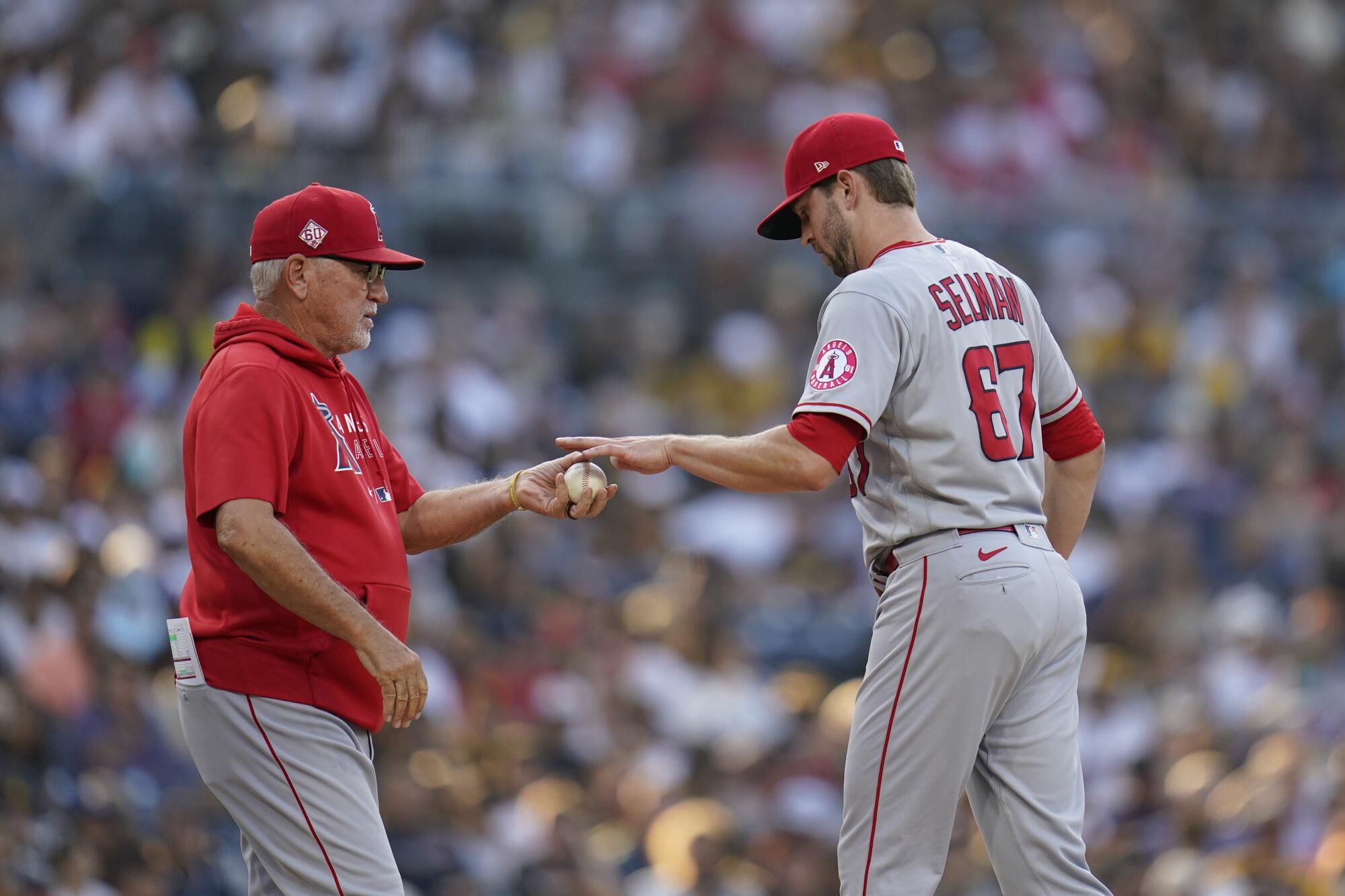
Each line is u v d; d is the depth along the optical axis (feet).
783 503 142.92
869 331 45.85
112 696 96.22
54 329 132.87
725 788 111.34
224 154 153.58
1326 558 137.90
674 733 117.70
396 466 52.54
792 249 156.97
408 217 150.00
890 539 46.91
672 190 155.33
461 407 138.41
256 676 45.70
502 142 158.51
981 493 46.34
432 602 119.44
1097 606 134.00
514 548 129.70
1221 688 119.44
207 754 46.16
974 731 45.75
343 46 160.86
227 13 165.27
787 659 128.16
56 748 88.79
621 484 141.90
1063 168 177.37
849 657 128.57
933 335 46.42
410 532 52.75
